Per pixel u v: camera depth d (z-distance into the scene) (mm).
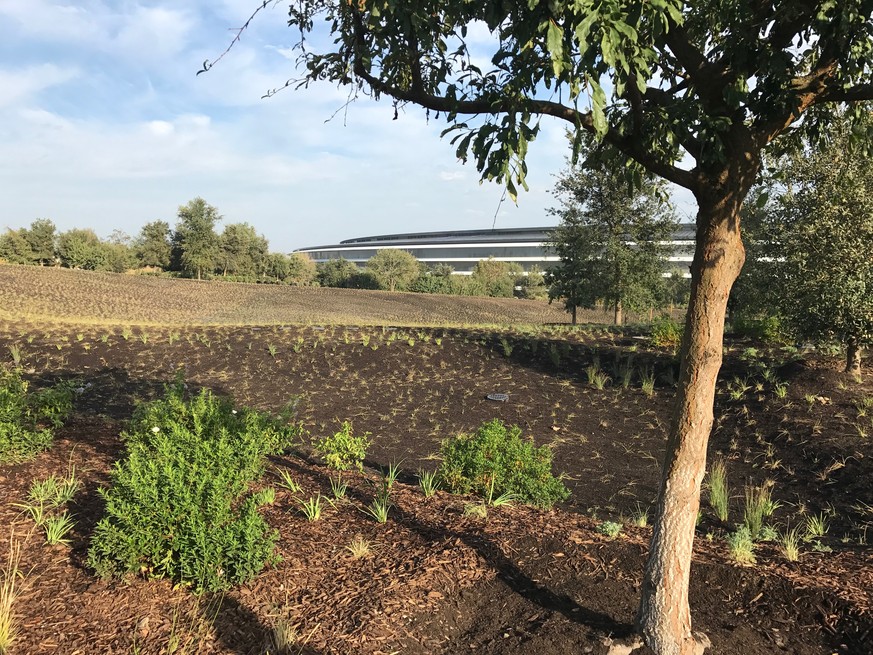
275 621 3271
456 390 11367
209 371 12758
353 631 3189
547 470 5941
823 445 7418
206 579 3492
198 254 61719
